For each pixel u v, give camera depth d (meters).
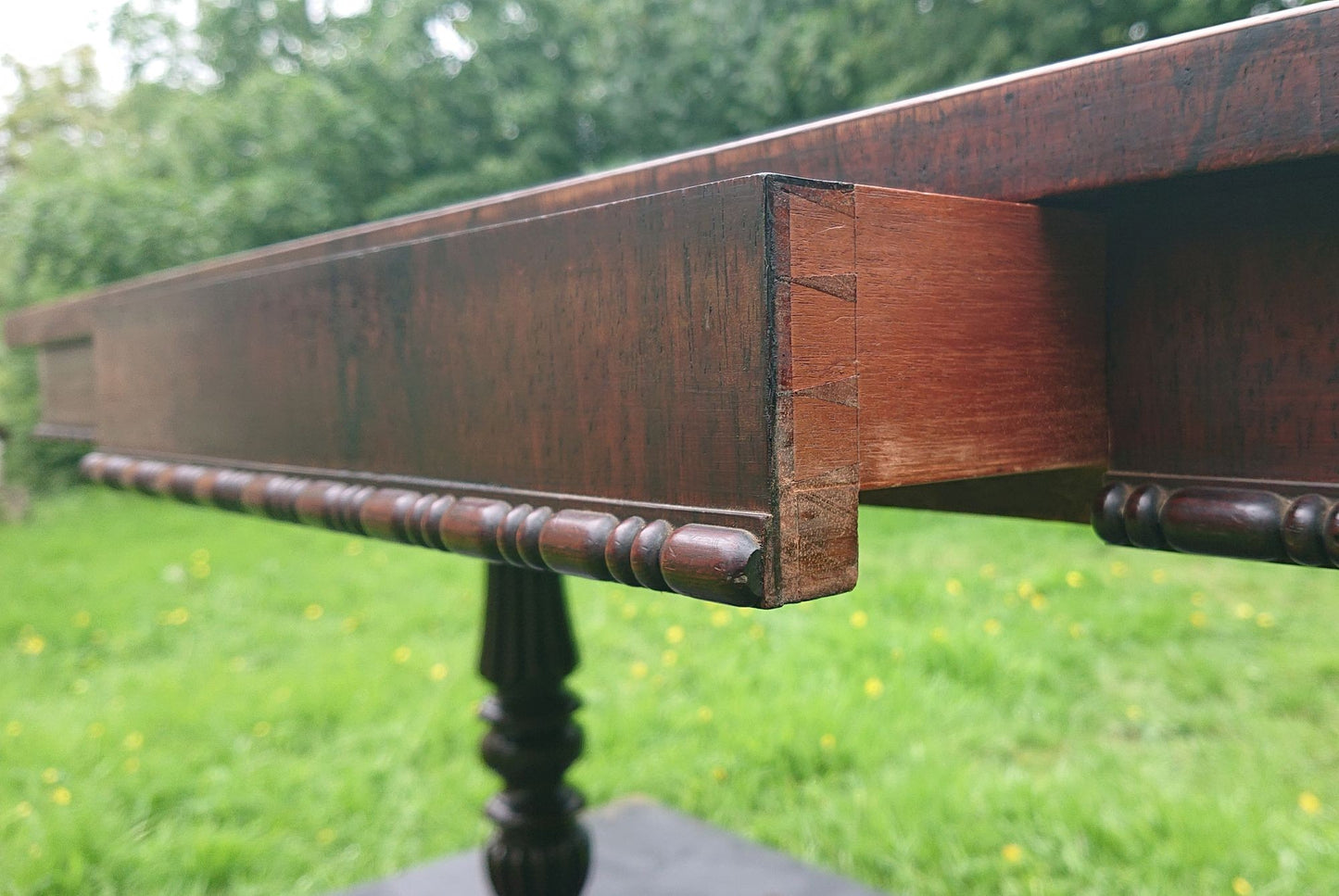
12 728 1.35
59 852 1.01
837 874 0.92
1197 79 0.28
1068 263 0.35
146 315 0.57
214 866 1.00
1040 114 0.31
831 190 0.26
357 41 4.17
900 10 2.72
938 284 0.31
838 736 1.23
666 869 0.93
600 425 0.30
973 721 1.30
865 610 1.75
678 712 1.35
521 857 0.74
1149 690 1.39
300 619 1.91
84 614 1.90
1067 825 1.01
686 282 0.27
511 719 0.74
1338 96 0.25
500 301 0.33
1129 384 0.36
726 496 0.26
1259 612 1.70
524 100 3.83
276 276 0.45
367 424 0.41
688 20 3.78
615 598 1.92
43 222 3.35
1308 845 0.94
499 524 0.33
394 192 3.82
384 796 1.17
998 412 0.33
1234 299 0.33
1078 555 2.11
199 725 1.36
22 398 3.37
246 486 0.47
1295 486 0.32
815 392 0.26
